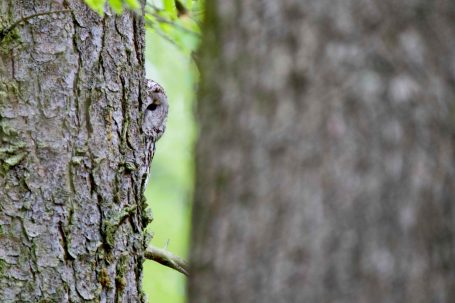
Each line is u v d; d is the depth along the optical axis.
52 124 4.16
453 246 2.01
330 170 2.01
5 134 4.09
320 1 2.05
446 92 2.04
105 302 4.20
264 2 2.09
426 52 2.04
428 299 1.97
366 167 2.00
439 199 2.00
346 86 2.02
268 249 2.03
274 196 2.04
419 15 2.04
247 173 2.06
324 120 2.02
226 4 2.16
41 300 4.04
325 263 1.99
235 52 2.12
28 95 4.15
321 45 2.04
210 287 2.08
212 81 2.15
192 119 2.25
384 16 2.04
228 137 2.10
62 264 4.10
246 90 2.09
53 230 4.10
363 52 2.03
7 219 4.04
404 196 1.99
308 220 2.01
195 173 2.17
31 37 4.19
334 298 1.98
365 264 1.98
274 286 2.01
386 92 2.02
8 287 4.01
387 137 2.00
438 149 2.01
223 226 2.08
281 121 2.04
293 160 2.03
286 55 2.06
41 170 4.11
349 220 1.99
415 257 1.98
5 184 4.06
